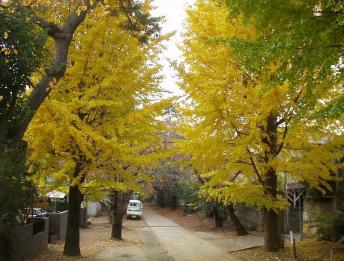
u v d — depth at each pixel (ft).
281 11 23.93
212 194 46.39
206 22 40.78
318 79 25.88
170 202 169.99
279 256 45.09
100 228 90.38
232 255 50.31
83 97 39.55
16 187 26.91
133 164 42.19
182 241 67.46
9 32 28.58
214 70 40.11
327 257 42.39
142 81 43.01
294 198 70.18
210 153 40.88
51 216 61.36
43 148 39.70
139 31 46.60
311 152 40.47
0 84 29.35
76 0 38.27
